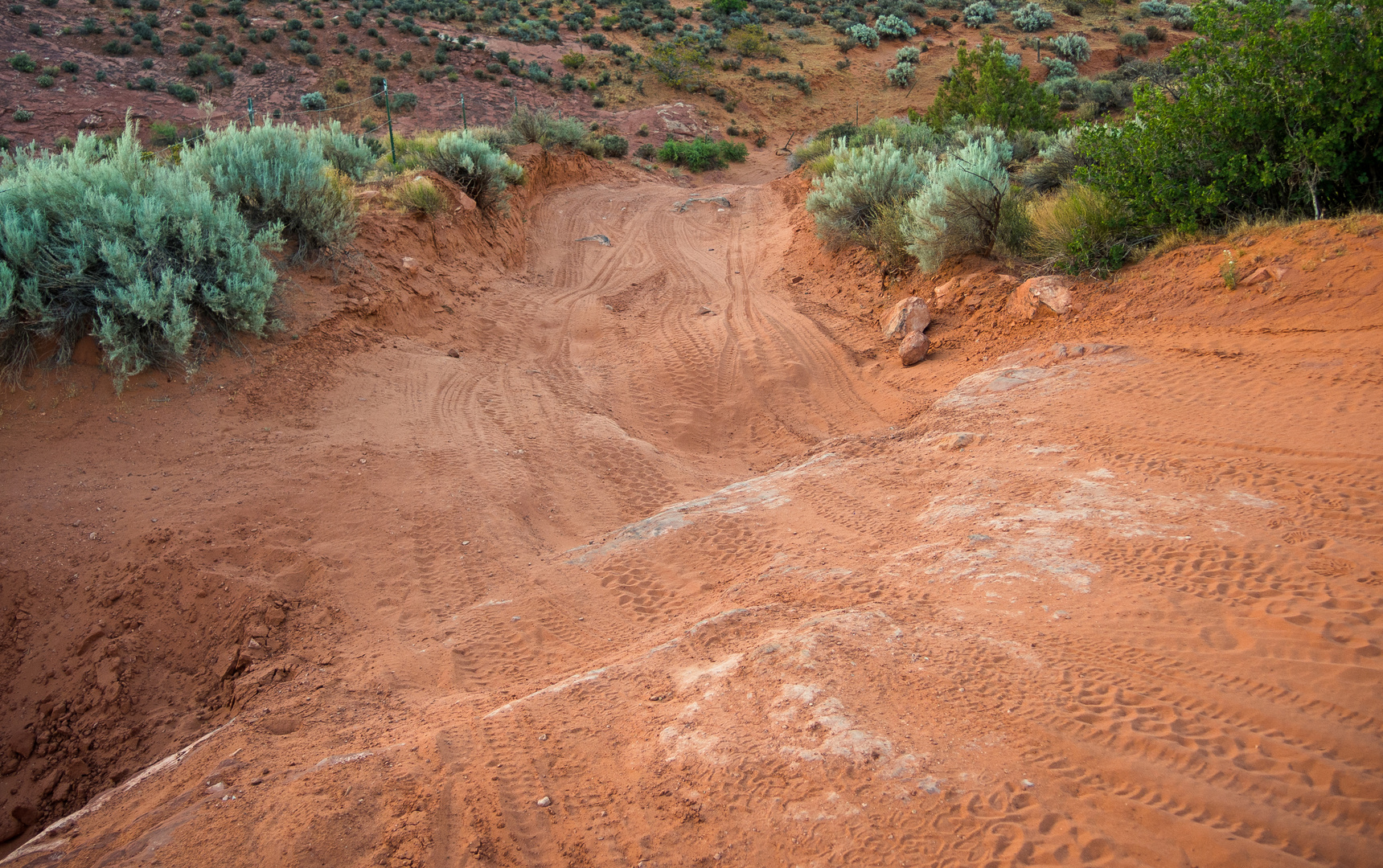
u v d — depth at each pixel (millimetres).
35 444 7746
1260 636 4090
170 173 10133
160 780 4531
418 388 10602
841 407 10797
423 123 41875
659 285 17438
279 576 6754
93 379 8445
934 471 7520
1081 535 5477
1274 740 3379
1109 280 10328
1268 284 8586
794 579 5828
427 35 49125
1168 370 8141
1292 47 9438
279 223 10531
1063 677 3979
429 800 3648
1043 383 8875
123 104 36906
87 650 6246
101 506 7223
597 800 3641
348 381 10156
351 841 3432
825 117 53125
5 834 5422
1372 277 7805
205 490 7598
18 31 39312
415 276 13086
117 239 8797
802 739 3734
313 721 4953
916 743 3600
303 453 8438
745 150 44625
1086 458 6832
